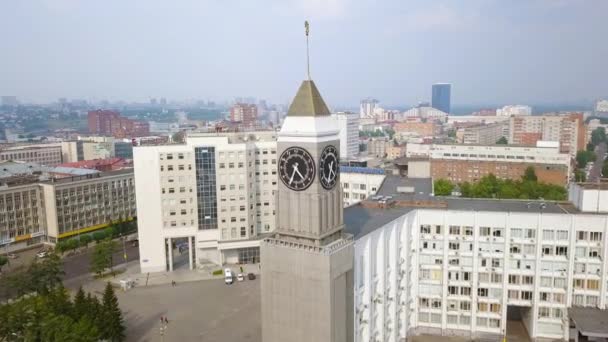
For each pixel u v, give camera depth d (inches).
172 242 6171.3
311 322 2470.5
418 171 5812.0
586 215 3656.5
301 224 2517.2
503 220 3821.4
